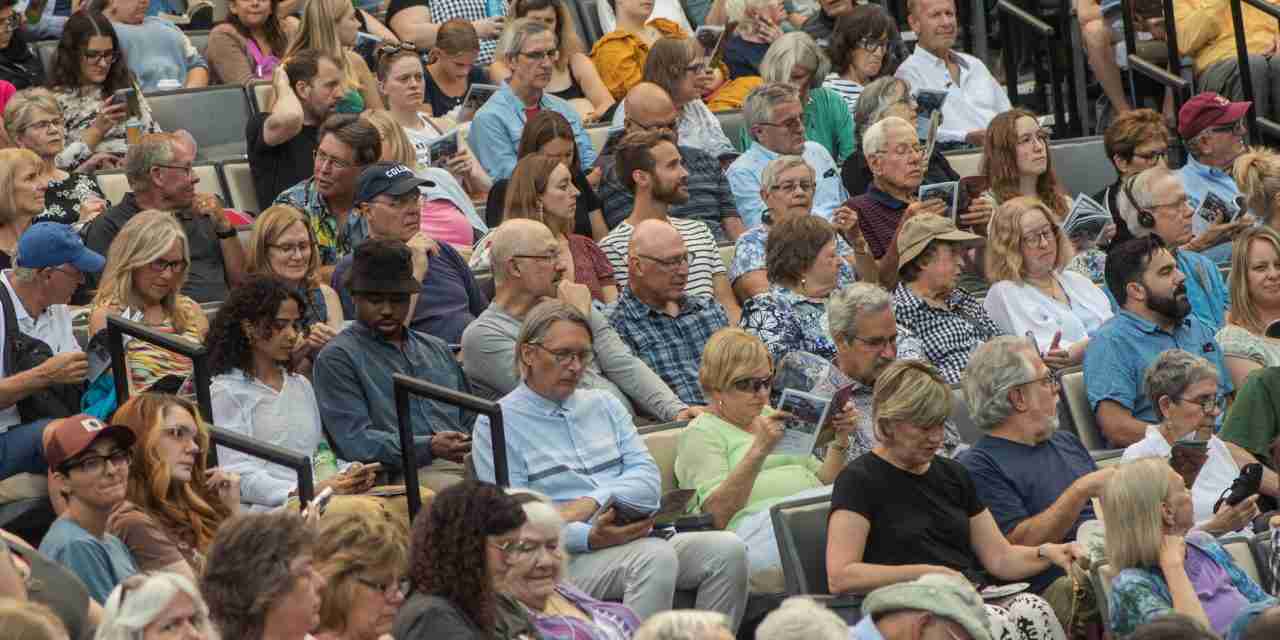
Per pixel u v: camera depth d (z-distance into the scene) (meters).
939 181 19.28
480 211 18.16
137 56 20.42
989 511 12.86
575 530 12.09
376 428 13.31
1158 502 11.61
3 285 12.89
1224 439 14.45
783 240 15.31
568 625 10.87
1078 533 12.80
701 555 12.16
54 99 16.98
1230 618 11.81
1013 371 13.11
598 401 12.96
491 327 14.16
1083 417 15.10
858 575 11.91
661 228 15.12
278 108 17.52
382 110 17.81
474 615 9.98
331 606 10.04
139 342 13.17
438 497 10.09
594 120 20.89
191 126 19.39
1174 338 15.30
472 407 11.80
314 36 19.42
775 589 12.64
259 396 12.87
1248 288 15.88
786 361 14.42
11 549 9.84
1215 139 19.39
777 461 13.58
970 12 24.05
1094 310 16.62
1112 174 20.42
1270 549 12.52
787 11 23.78
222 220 15.80
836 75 21.27
